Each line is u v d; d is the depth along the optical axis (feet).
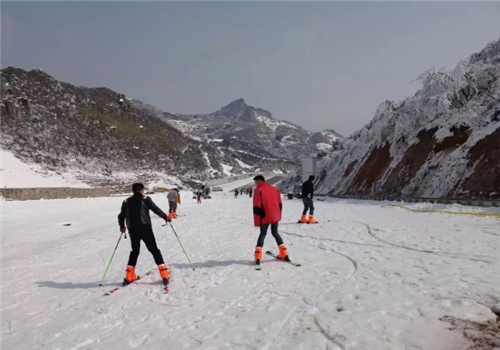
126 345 13.60
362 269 21.65
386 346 11.62
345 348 11.67
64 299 20.76
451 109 90.89
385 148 121.19
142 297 19.62
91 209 116.57
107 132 335.88
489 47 94.79
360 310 14.79
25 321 17.53
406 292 16.65
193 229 49.85
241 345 12.63
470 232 33.58
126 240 44.21
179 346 13.00
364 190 120.06
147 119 441.68
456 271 19.84
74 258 34.14
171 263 27.55
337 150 199.52
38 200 142.41
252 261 26.05
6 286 24.49
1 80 292.61
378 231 37.01
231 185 350.23
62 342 14.46
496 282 17.40
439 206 60.85
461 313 13.80
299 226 44.88
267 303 16.71
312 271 21.93
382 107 135.44
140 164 312.71
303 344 12.14
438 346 11.42
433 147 88.63
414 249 26.96
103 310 17.98
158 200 170.71
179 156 378.12
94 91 423.23
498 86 79.15
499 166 65.51
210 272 23.67
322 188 171.83
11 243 52.49
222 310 16.37
